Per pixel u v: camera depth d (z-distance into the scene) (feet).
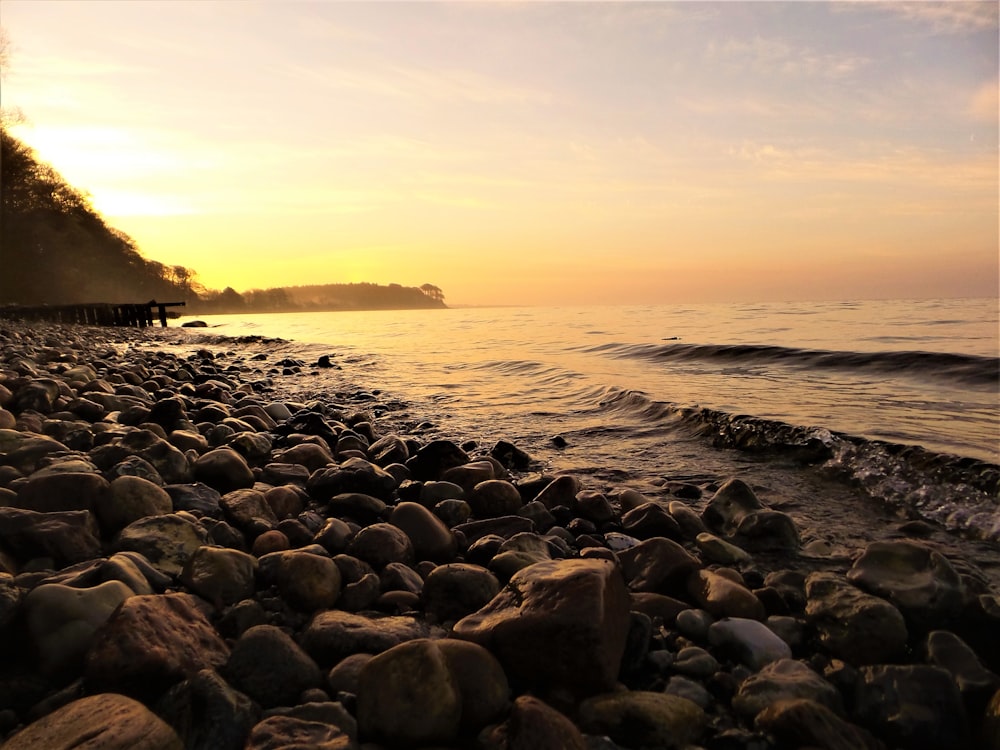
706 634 7.72
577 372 36.47
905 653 7.27
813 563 10.41
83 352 42.83
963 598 7.90
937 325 71.05
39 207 194.18
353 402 28.78
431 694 5.49
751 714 6.23
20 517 8.19
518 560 8.95
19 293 176.86
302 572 7.86
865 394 25.81
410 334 91.81
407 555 9.52
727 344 48.01
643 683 6.77
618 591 7.02
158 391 24.08
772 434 18.08
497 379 36.73
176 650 5.90
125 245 274.57
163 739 4.85
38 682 5.82
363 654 6.50
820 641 7.66
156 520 8.96
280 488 11.60
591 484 15.30
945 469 14.16
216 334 104.01
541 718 5.41
